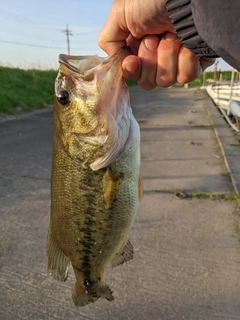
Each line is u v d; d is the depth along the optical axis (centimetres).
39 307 37
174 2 20
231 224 53
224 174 76
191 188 67
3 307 37
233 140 107
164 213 57
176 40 24
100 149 24
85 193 24
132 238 49
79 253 25
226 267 42
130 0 23
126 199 25
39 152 98
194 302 37
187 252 46
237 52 16
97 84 23
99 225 25
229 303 36
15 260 45
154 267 43
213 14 17
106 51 26
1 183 71
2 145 106
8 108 176
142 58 25
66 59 24
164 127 138
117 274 42
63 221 25
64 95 24
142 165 84
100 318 35
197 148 100
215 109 190
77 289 27
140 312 36
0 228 52
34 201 63
